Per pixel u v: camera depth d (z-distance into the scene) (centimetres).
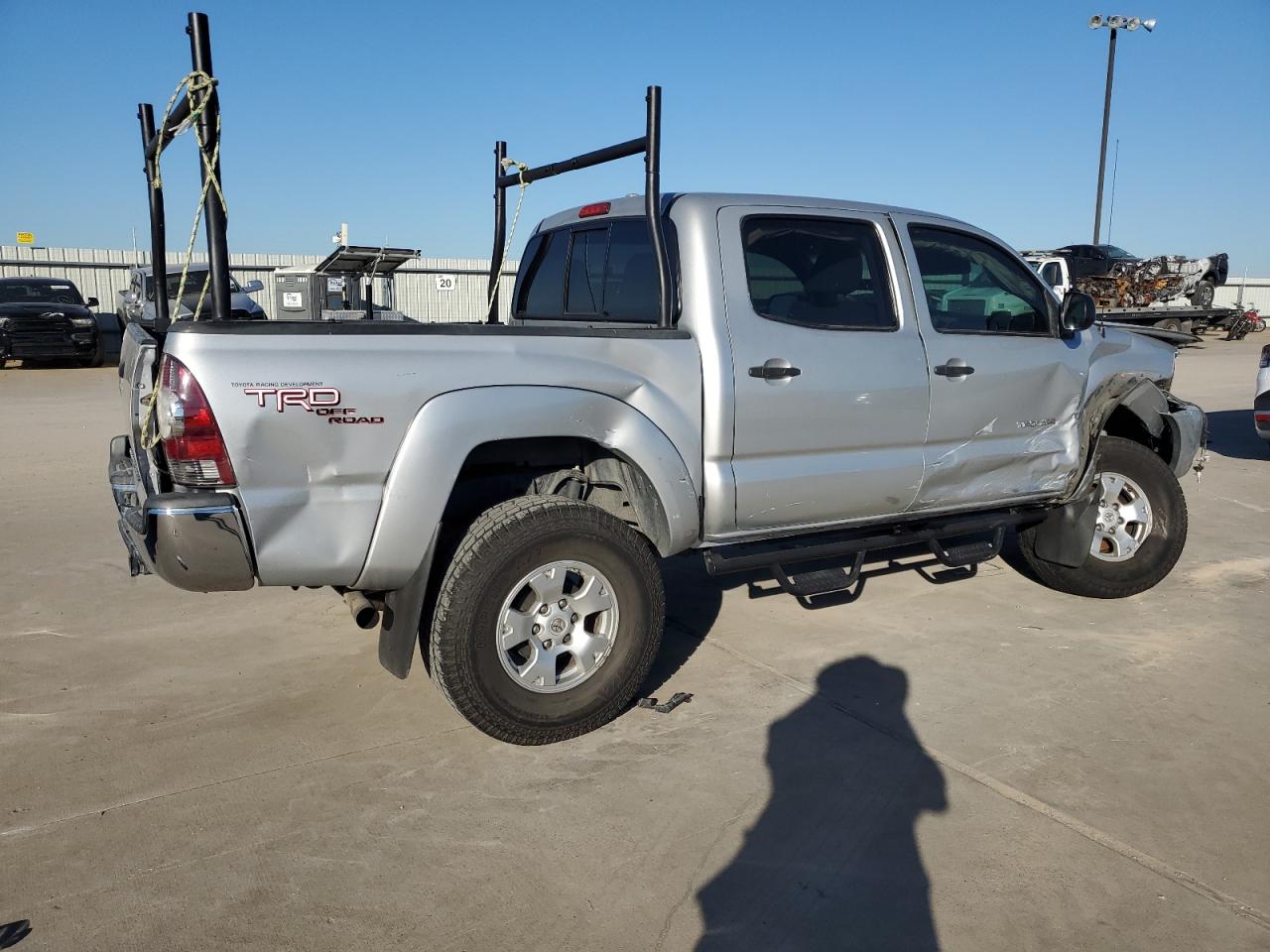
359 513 342
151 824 323
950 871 299
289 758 369
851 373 436
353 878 296
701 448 407
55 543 648
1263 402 926
